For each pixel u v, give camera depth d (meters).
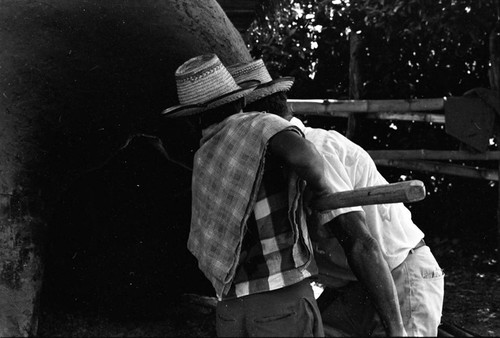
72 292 4.38
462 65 7.05
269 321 2.66
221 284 2.68
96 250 4.35
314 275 2.89
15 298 3.69
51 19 4.02
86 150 3.85
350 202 2.60
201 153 2.84
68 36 3.98
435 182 7.17
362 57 7.12
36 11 4.04
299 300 2.68
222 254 2.69
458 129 6.45
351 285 3.13
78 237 4.31
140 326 4.27
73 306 4.39
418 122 7.14
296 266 2.68
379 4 6.78
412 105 6.63
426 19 6.46
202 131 2.95
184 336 4.14
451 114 6.45
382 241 3.08
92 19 4.05
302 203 2.72
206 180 2.80
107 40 4.00
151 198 4.38
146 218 4.40
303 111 6.73
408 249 3.11
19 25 3.99
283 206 2.71
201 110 2.89
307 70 7.37
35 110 3.82
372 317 3.08
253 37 7.25
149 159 4.29
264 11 6.32
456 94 7.12
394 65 7.11
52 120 3.83
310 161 2.63
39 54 3.91
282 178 2.73
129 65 3.97
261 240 2.69
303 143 2.65
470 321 4.70
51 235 4.24
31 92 3.84
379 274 2.72
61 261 4.31
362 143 7.16
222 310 2.75
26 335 3.66
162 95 3.96
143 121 3.91
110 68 3.94
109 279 4.39
